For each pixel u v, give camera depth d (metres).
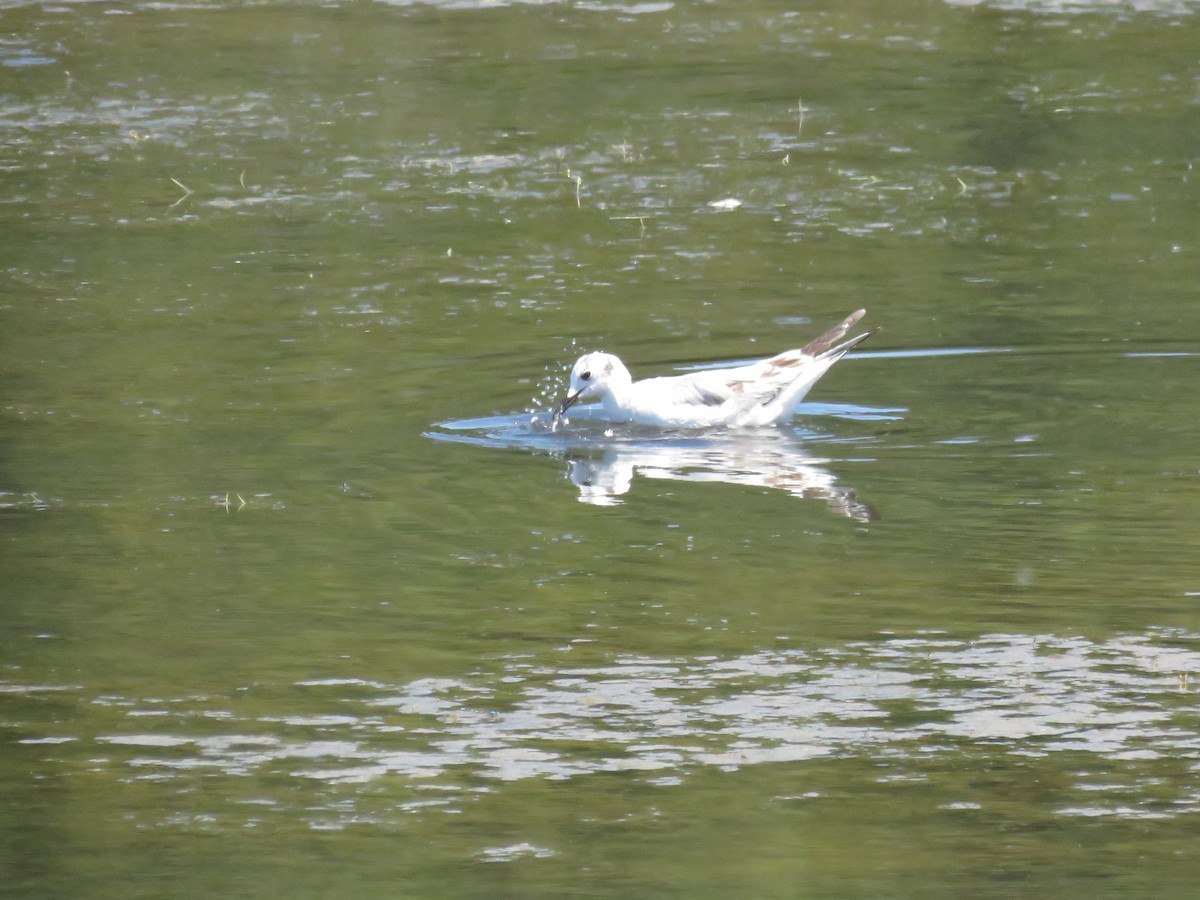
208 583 12.87
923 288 21.58
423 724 10.70
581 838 9.39
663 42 35.53
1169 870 9.01
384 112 30.75
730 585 12.76
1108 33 35.84
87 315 20.69
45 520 14.20
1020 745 10.32
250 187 26.69
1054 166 27.53
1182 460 15.38
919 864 9.09
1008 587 12.62
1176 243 23.44
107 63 33.81
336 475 15.38
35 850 9.34
